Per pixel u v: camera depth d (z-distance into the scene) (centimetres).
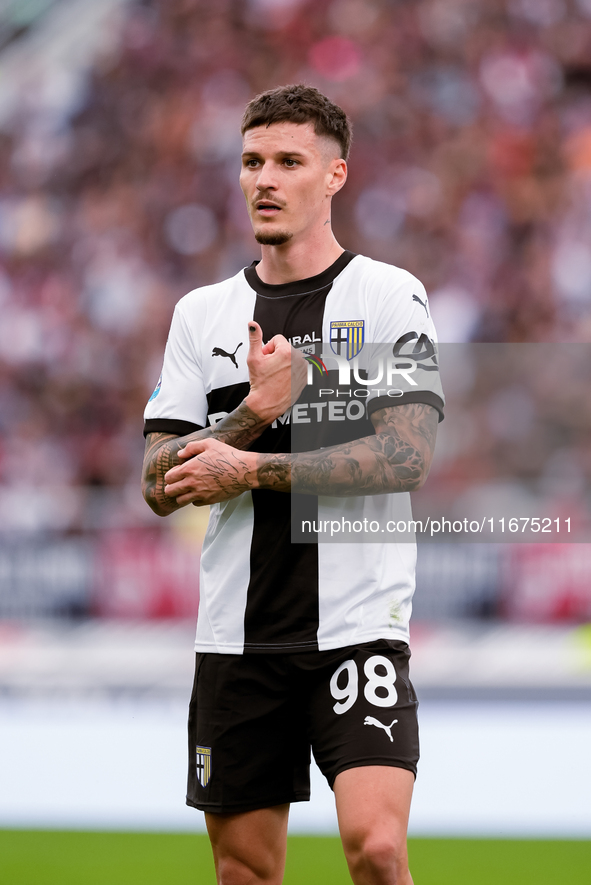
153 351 3575
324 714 734
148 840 1372
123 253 3738
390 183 3656
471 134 3706
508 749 1845
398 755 700
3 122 4000
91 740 1998
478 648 2381
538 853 1283
